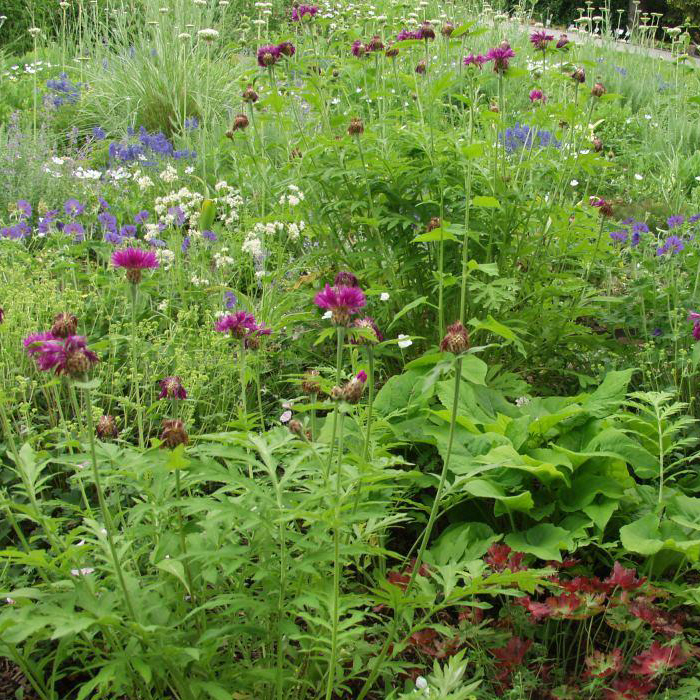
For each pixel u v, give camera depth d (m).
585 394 3.16
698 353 3.38
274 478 1.90
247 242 4.00
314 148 3.74
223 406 3.55
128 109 7.70
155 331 3.85
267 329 2.33
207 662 1.88
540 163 4.08
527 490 2.80
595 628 2.59
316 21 5.17
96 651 1.90
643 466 2.78
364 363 2.81
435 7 9.08
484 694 2.18
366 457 2.20
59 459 1.91
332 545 2.06
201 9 8.66
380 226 3.85
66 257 4.29
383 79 5.07
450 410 2.92
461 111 6.32
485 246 3.82
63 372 1.67
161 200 4.53
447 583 2.07
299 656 2.14
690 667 2.38
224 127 7.17
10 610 1.70
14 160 5.60
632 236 4.29
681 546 2.36
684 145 7.64
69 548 1.83
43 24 11.12
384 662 2.05
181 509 1.94
